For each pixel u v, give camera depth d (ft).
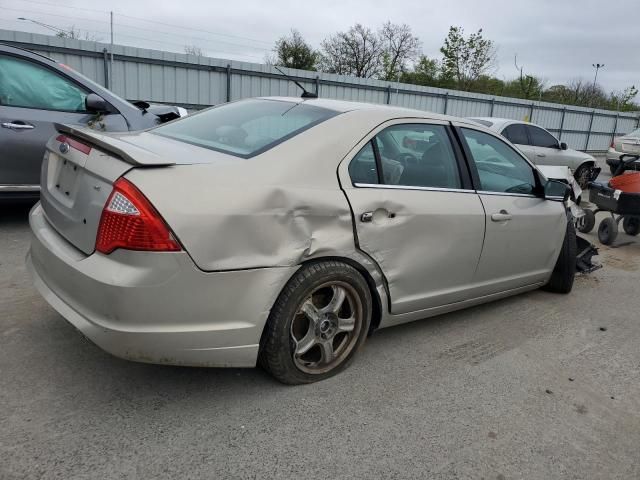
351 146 9.81
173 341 7.91
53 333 10.89
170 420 8.51
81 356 10.11
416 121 11.27
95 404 8.75
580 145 100.73
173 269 7.63
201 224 7.76
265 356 9.12
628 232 26.32
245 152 9.18
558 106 93.91
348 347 10.27
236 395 9.34
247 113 11.21
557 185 14.16
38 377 9.35
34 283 9.37
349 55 179.22
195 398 9.15
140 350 7.82
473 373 10.98
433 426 9.00
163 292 7.66
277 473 7.56
